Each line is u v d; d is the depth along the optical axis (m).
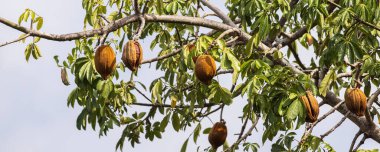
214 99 13.98
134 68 10.64
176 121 16.16
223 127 13.87
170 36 16.95
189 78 16.02
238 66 12.30
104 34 11.32
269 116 12.34
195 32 16.48
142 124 17.09
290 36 15.76
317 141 13.70
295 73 13.07
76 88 14.41
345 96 12.70
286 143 14.68
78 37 11.05
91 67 12.64
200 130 15.77
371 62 13.52
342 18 13.27
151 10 16.25
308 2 13.44
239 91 14.59
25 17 11.59
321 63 13.19
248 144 16.03
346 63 13.72
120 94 15.23
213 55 12.46
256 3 13.85
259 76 12.29
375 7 13.35
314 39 16.61
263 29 13.42
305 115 11.85
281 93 12.18
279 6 13.72
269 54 15.11
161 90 15.38
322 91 13.48
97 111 14.84
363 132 15.20
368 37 14.40
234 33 14.11
